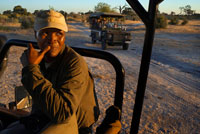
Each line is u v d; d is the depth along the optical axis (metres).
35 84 0.94
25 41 1.46
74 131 1.13
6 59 1.56
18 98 1.64
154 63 9.47
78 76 1.03
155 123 3.48
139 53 12.60
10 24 35.72
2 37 1.49
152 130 3.22
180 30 34.62
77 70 1.04
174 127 3.39
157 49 14.58
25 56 1.09
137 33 31.30
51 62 1.14
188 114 4.00
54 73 1.13
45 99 0.93
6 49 1.52
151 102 4.50
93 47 14.77
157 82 6.26
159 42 19.17
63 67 1.09
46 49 1.05
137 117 1.10
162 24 37.72
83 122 1.20
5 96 4.02
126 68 7.92
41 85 0.94
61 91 0.98
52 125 1.08
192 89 5.84
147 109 4.08
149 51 0.98
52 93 0.94
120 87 1.20
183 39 22.62
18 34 19.75
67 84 1.00
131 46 16.44
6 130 1.27
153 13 0.92
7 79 5.17
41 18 1.07
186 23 50.34
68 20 77.00
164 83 6.22
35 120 1.17
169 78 6.93
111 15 14.88
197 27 40.78
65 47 1.16
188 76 7.34
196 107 4.42
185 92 5.46
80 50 1.27
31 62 0.99
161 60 10.39
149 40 0.96
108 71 7.03
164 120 3.63
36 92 0.94
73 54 1.11
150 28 0.95
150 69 8.14
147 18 0.94
